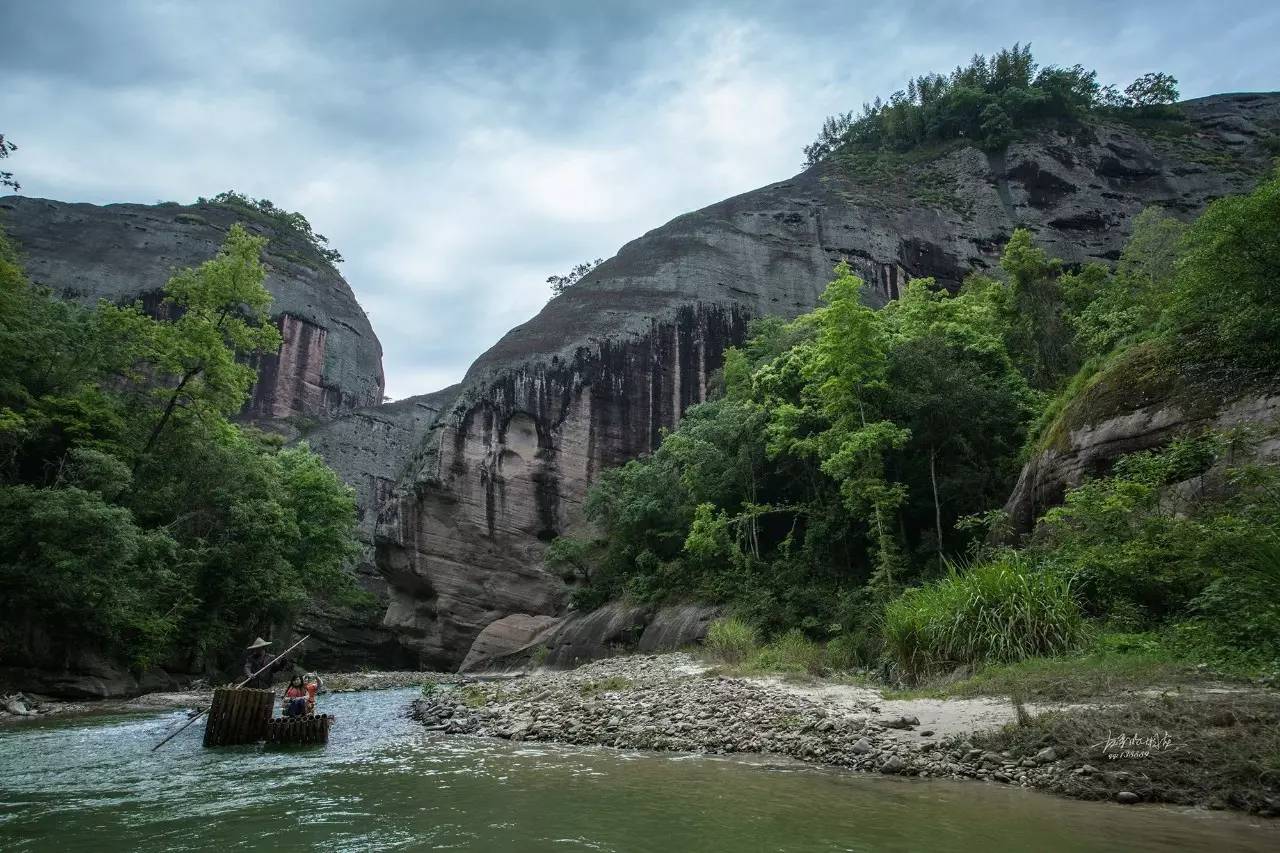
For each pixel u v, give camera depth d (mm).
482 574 46938
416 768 10680
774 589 26328
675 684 18172
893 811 7328
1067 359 28594
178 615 30312
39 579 23297
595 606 37344
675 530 35031
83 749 13414
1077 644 12797
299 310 76188
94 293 63375
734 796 8266
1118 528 14633
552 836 6906
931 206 63281
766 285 56375
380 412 72000
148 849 6883
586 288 57156
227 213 82875
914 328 29938
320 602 51469
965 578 15062
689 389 52031
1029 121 69875
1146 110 74688
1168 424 16297
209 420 34844
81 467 26594
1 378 27656
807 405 27156
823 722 11438
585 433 49688
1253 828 6305
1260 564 10680
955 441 24125
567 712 15219
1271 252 14820
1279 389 14594
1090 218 61094
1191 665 10406
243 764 11406
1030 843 6098
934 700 12117
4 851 6898
